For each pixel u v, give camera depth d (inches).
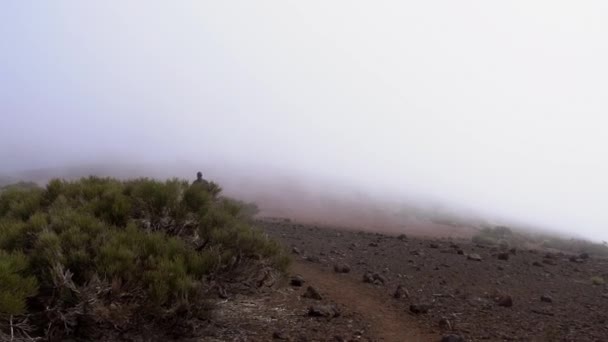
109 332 261.6
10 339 220.8
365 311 360.2
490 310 385.7
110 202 346.0
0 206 382.3
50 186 387.9
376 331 314.8
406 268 552.1
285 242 691.4
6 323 224.2
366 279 467.8
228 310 325.4
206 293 287.0
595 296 466.6
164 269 272.2
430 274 524.1
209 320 289.3
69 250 270.5
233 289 346.0
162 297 256.2
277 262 339.3
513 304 411.2
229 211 420.5
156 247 294.0
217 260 305.1
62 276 245.6
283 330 298.8
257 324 305.1
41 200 376.5
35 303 254.8
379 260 596.1
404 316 358.3
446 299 415.2
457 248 767.1
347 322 327.9
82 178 416.2
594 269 654.5
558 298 447.2
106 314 248.4
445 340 300.8
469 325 340.5
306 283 433.7
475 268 578.9
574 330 336.5
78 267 262.7
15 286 227.0
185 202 370.0
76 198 372.2
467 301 411.5
